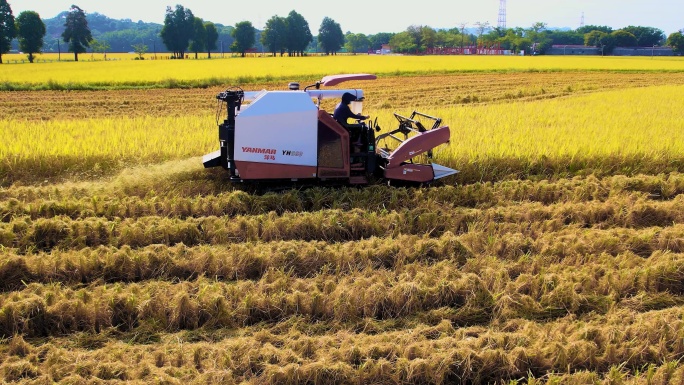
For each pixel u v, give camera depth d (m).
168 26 102.62
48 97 25.02
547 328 5.62
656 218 8.69
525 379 5.02
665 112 17.98
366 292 6.03
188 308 5.80
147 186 9.61
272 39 115.75
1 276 6.41
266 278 6.52
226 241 7.68
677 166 11.39
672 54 126.12
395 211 8.51
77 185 9.54
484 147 11.51
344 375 4.84
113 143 11.77
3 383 4.70
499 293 6.14
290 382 4.79
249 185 9.48
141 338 5.50
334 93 9.44
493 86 30.55
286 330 5.65
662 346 5.27
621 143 12.04
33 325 5.55
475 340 5.32
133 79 31.19
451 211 8.70
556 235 7.95
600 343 5.39
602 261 7.03
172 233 7.67
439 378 4.89
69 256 6.78
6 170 10.32
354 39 180.00
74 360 5.02
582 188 9.67
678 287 6.48
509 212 8.63
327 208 8.98
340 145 9.03
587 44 140.38
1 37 73.88
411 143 9.39
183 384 4.70
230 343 5.29
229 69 41.44
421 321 5.83
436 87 29.39
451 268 6.76
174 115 19.97
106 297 5.93
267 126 8.62
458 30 158.25
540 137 12.72
